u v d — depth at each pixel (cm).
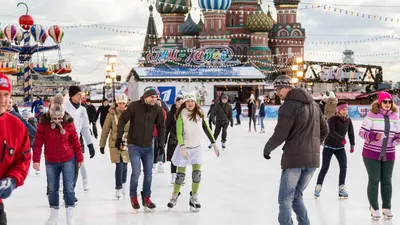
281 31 8088
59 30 4450
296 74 5216
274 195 999
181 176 878
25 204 930
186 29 8062
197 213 857
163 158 1337
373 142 796
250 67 6266
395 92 5512
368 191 809
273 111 4259
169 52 6362
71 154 756
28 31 4462
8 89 434
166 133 1124
